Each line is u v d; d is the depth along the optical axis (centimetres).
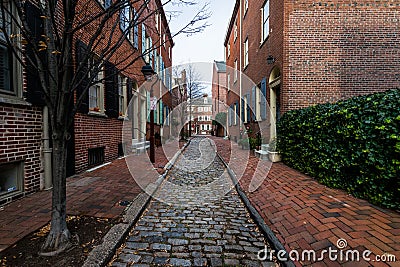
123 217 318
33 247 235
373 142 326
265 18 995
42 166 437
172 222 330
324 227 272
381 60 736
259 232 302
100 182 499
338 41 735
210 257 241
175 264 228
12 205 351
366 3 736
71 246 238
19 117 385
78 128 582
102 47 645
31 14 387
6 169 373
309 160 525
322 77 734
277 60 800
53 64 240
